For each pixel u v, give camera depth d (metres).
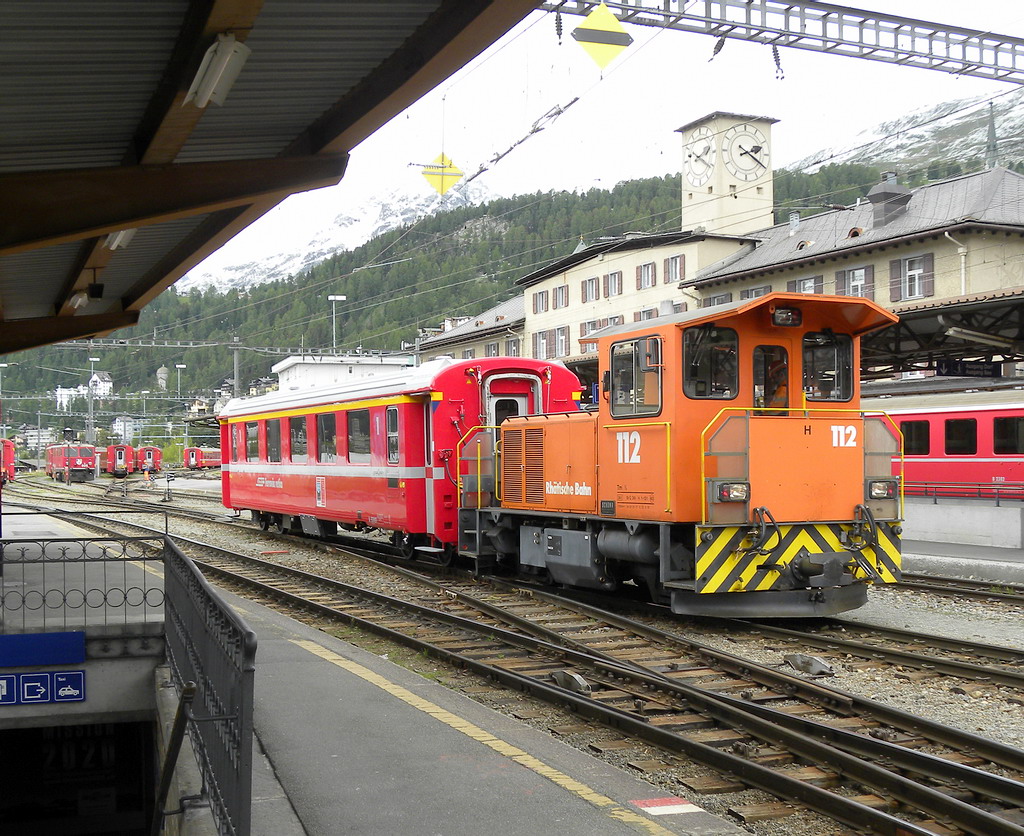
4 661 8.50
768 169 52.44
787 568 11.02
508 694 8.39
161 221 7.40
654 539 11.63
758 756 6.56
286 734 6.56
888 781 5.84
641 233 49.84
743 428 10.88
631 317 49.69
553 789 5.53
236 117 7.11
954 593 13.88
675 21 12.48
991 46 14.45
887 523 11.65
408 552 17.58
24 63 5.70
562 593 14.13
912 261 37.72
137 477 70.94
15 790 11.02
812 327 11.80
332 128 7.30
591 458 12.61
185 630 7.25
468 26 5.43
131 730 11.39
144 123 6.93
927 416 25.09
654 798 5.47
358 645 10.67
